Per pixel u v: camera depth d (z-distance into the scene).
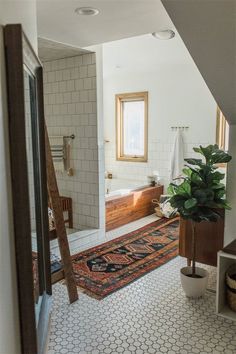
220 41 2.06
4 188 1.09
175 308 2.57
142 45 3.99
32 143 1.62
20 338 1.26
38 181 1.80
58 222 2.56
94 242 4.00
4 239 1.08
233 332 2.28
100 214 4.09
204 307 2.59
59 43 3.26
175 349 2.10
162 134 5.61
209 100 5.04
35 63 1.65
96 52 3.76
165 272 3.20
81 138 4.07
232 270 2.68
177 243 3.98
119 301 2.67
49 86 4.25
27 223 1.20
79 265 3.34
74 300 2.67
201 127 5.17
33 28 1.82
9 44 1.11
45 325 1.64
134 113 6.00
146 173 5.90
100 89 3.88
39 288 1.79
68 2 2.18
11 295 1.16
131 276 3.11
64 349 2.09
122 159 6.19
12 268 1.17
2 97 1.08
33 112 1.67
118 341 2.17
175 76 5.33
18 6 1.37
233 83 2.38
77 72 3.95
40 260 1.84
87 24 2.65
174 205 2.60
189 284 2.67
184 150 5.37
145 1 2.19
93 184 4.06
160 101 5.56
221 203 2.56
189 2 1.84
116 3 2.22
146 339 2.20
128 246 3.88
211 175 2.62
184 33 2.06
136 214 5.04
